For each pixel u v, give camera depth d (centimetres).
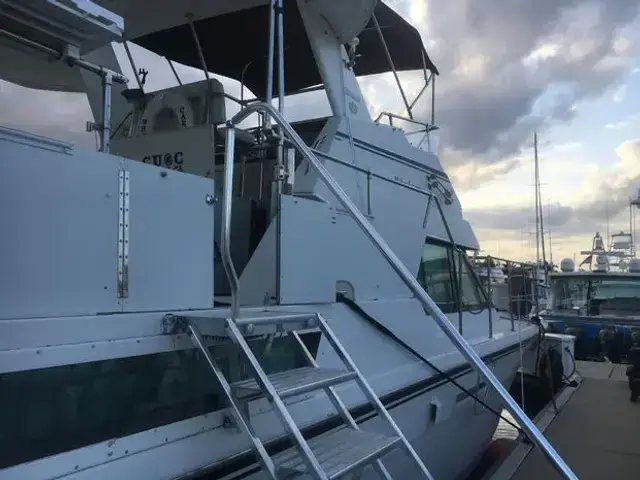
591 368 1066
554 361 878
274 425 266
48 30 213
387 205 432
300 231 320
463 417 500
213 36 531
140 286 226
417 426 403
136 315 221
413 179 484
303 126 530
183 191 246
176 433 227
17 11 197
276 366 284
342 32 417
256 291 313
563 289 1474
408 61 603
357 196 401
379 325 372
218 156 471
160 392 229
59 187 199
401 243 439
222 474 238
